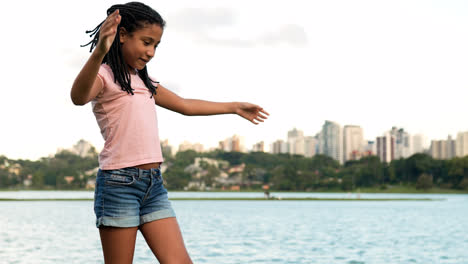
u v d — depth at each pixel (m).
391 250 11.49
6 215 28.48
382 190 139.25
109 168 2.37
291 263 9.17
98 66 2.09
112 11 2.36
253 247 11.88
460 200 75.25
